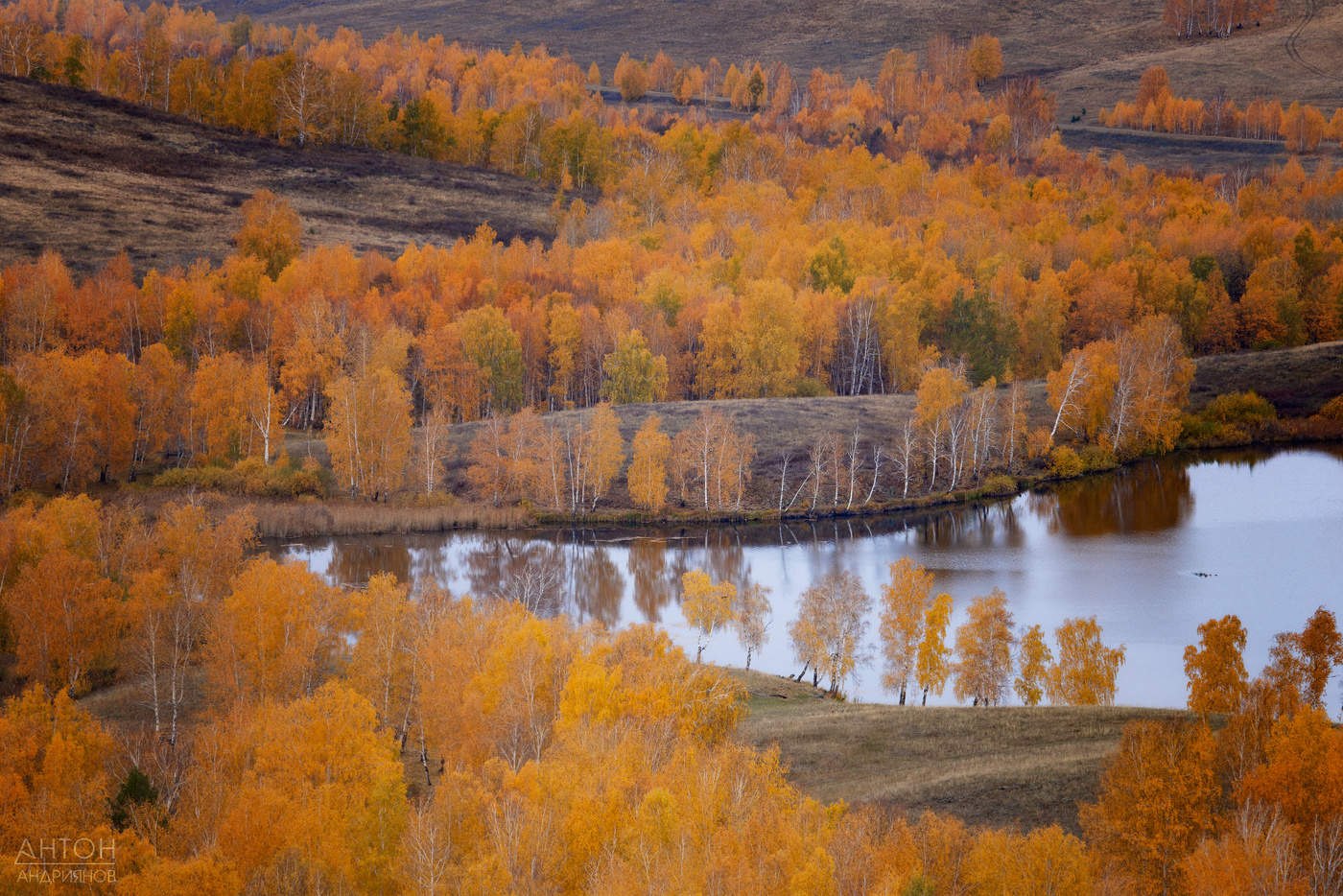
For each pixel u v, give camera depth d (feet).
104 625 262.26
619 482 514.68
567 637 232.94
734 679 234.38
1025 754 210.38
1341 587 371.76
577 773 167.84
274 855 159.43
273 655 241.55
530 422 499.92
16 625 263.49
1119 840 158.51
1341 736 160.15
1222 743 170.60
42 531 297.94
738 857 144.56
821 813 159.74
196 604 274.98
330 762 181.37
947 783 196.34
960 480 524.11
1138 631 332.39
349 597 268.62
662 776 166.81
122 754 204.85
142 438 477.36
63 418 431.43
